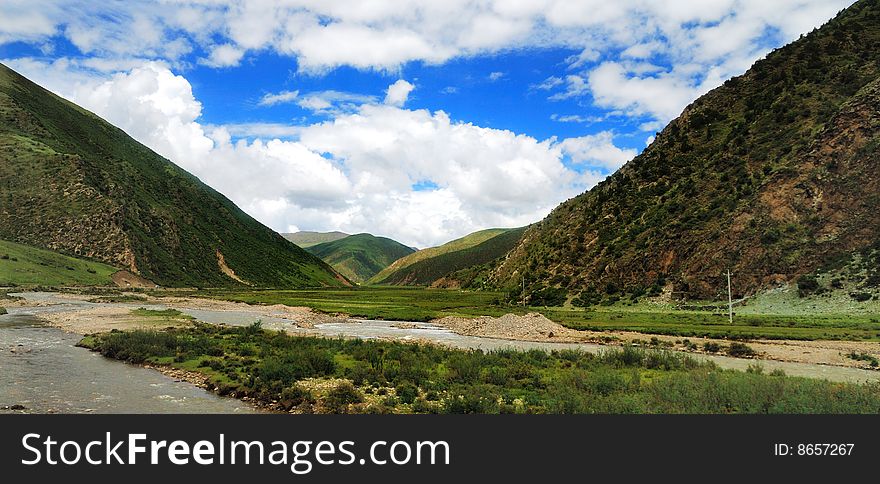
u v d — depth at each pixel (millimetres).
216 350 38281
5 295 89375
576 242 136125
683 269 99375
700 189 114938
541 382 28531
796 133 105625
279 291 176125
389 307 109500
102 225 152625
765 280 87125
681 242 103375
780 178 97000
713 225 100938
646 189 132125
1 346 40719
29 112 187500
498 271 199125
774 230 91625
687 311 90375
